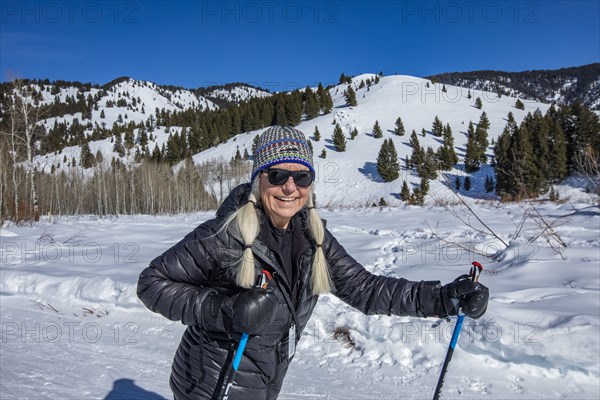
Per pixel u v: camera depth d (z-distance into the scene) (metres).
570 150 41.47
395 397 3.13
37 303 5.32
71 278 5.68
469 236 8.30
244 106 105.94
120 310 5.00
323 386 3.30
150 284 1.61
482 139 70.50
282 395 3.18
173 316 1.59
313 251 1.73
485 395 3.11
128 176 45.81
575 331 3.38
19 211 18.86
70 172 46.12
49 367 3.62
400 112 97.50
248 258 1.58
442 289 1.82
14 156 22.25
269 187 1.62
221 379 1.63
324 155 76.38
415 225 10.54
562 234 7.57
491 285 4.90
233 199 1.71
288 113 97.81
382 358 3.68
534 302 4.20
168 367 3.65
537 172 30.80
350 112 98.25
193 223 17.25
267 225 1.66
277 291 1.65
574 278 4.81
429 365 3.54
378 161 63.69
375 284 1.89
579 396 3.07
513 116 93.88
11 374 3.47
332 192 62.50
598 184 8.08
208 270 1.64
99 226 15.48
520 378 3.32
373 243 8.34
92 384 3.33
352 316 4.08
